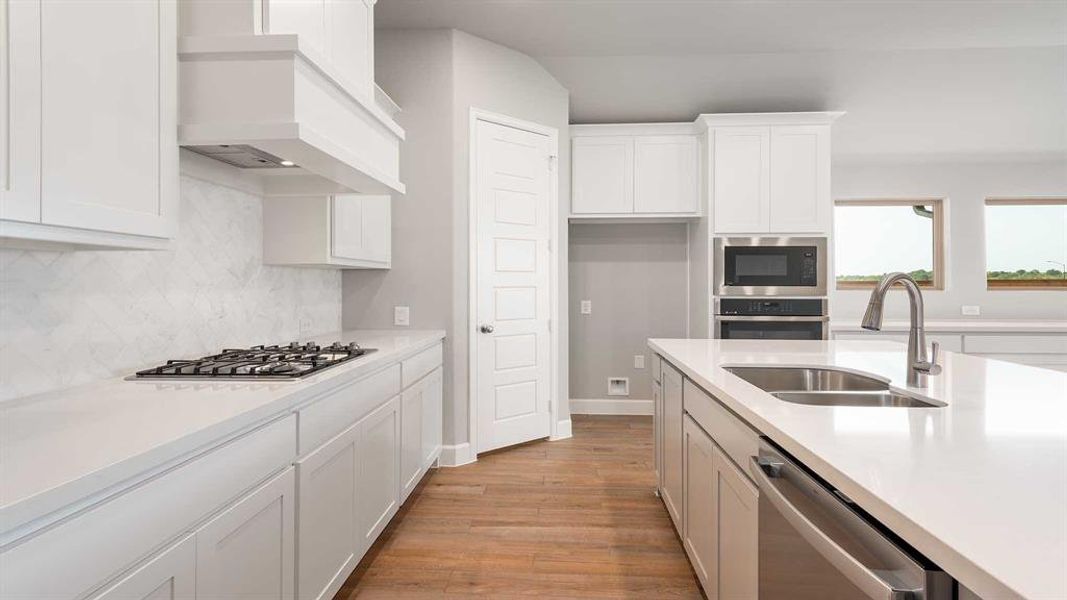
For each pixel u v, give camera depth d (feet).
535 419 12.88
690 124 14.42
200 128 5.04
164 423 3.69
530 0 9.89
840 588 2.98
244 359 6.44
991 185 16.71
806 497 3.40
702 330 14.35
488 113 11.76
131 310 5.77
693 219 15.21
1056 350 14.52
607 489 10.03
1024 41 10.98
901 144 15.74
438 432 10.84
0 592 2.34
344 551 6.13
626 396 16.17
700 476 6.36
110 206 4.01
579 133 14.62
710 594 5.92
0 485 2.53
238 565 4.11
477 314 11.71
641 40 11.27
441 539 8.08
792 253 13.51
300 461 5.06
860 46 11.28
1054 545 1.94
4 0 3.20
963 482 2.60
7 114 3.22
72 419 3.80
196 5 5.22
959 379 5.55
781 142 13.56
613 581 6.95
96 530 2.81
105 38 3.96
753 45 11.35
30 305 4.64
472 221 11.57
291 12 5.69
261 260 8.29
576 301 16.21
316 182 8.05
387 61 11.25
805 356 7.55
